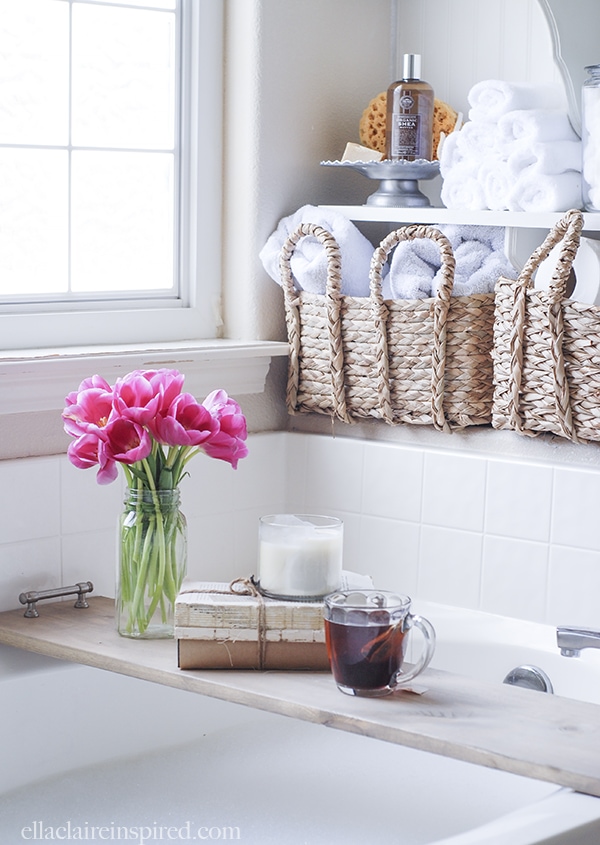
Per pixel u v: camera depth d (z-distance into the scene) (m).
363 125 2.12
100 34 1.93
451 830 1.34
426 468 1.91
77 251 1.94
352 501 2.01
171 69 2.03
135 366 1.83
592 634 1.37
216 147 2.08
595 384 1.67
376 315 1.88
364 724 1.22
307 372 2.03
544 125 1.74
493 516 1.84
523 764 1.12
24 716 1.50
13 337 1.82
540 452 1.80
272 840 1.32
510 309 1.74
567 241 1.65
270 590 1.41
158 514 1.51
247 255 2.07
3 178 1.84
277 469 2.08
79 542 1.78
